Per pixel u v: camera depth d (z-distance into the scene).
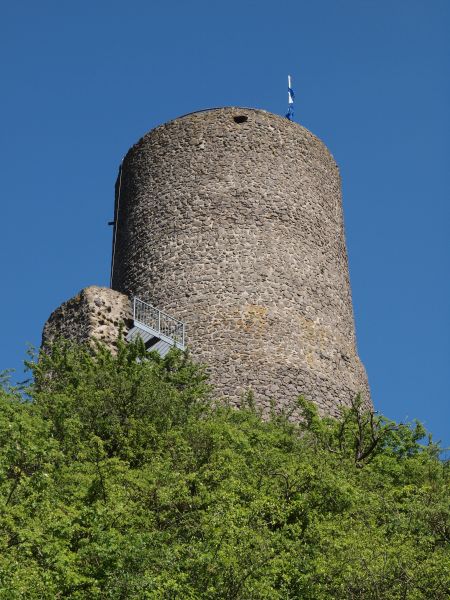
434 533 28.36
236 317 43.28
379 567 25.39
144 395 34.28
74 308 42.03
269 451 31.97
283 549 26.16
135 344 38.19
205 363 42.03
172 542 25.09
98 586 22.83
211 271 44.38
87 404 33.31
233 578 23.86
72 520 24.73
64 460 29.05
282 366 42.47
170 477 27.95
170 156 47.62
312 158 48.56
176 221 45.91
